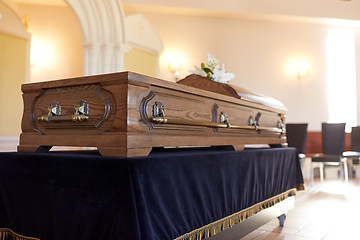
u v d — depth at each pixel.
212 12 6.75
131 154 1.18
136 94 1.22
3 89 5.70
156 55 6.66
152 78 1.28
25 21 6.43
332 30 7.41
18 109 5.94
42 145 1.46
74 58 6.82
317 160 5.48
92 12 5.45
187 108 1.50
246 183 1.86
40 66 6.83
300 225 2.78
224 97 1.78
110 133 1.22
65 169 1.25
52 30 6.86
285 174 2.49
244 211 1.83
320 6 6.95
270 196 2.20
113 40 5.61
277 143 2.51
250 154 1.92
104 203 1.14
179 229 1.30
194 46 6.95
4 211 1.44
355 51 7.43
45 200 1.31
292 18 6.99
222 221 1.60
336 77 7.46
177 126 1.43
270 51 7.17
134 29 6.07
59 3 6.79
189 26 6.95
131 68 6.02
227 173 1.67
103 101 1.26
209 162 1.52
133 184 1.09
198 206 1.43
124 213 1.07
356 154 5.47
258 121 2.21
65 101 1.40
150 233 1.09
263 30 7.18
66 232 1.23
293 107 7.15
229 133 1.85
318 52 7.29
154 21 6.79
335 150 5.57
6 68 5.74
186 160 1.36
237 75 7.04
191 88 1.51
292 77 7.20
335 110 7.39
